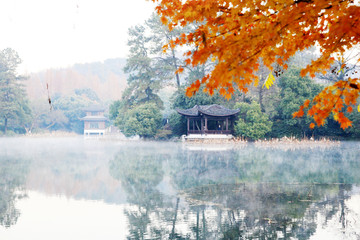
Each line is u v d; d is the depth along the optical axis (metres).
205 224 7.09
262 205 8.55
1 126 60.00
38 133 64.44
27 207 8.84
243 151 25.58
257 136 34.72
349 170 14.91
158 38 46.34
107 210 8.51
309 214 7.62
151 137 42.59
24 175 14.73
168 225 7.12
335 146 29.50
